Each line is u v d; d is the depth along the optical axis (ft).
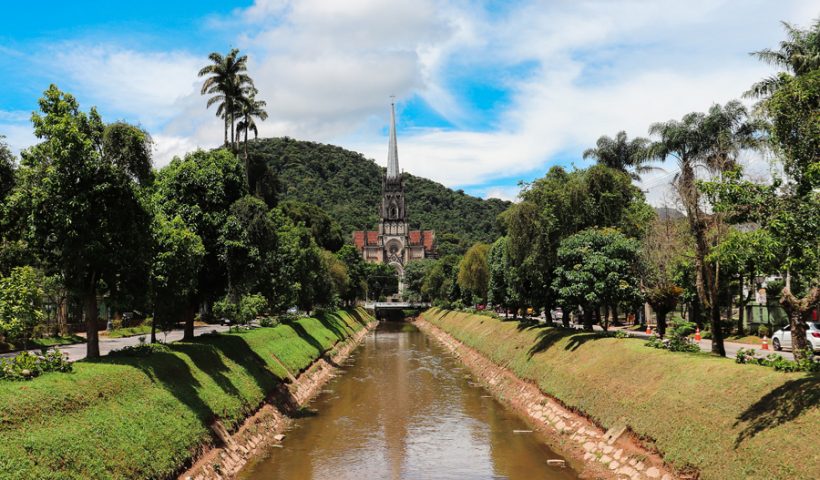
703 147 144.05
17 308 73.97
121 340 167.63
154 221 84.89
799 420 51.75
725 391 64.90
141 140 75.00
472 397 137.59
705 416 63.87
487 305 330.34
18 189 71.72
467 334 240.12
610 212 137.39
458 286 390.83
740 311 152.56
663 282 106.32
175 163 108.68
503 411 120.26
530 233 139.85
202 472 68.69
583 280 110.52
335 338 236.84
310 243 240.94
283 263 193.47
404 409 123.85
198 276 105.50
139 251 75.25
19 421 50.55
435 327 370.32
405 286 626.64
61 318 178.09
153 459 61.00
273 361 132.16
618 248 110.22
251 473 79.56
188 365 89.86
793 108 55.21
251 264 104.37
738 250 59.93
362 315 448.24
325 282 264.93
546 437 96.27
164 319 98.12
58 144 67.56
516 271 154.51
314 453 90.22
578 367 106.22
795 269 56.54
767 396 58.70
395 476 79.71
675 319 114.42
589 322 134.51
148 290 81.61
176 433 68.80
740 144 136.36
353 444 95.81
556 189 140.97
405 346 273.95
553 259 138.10
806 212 54.39
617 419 80.64
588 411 90.12
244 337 132.36
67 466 49.78
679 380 74.90
